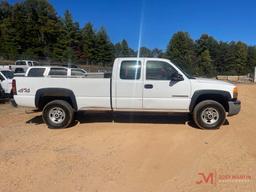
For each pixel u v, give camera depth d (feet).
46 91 31.32
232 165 20.97
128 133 29.25
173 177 19.04
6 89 53.31
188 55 294.05
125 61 31.04
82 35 302.25
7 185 17.75
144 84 30.86
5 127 32.04
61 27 287.07
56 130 30.63
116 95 31.07
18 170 19.92
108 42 313.32
